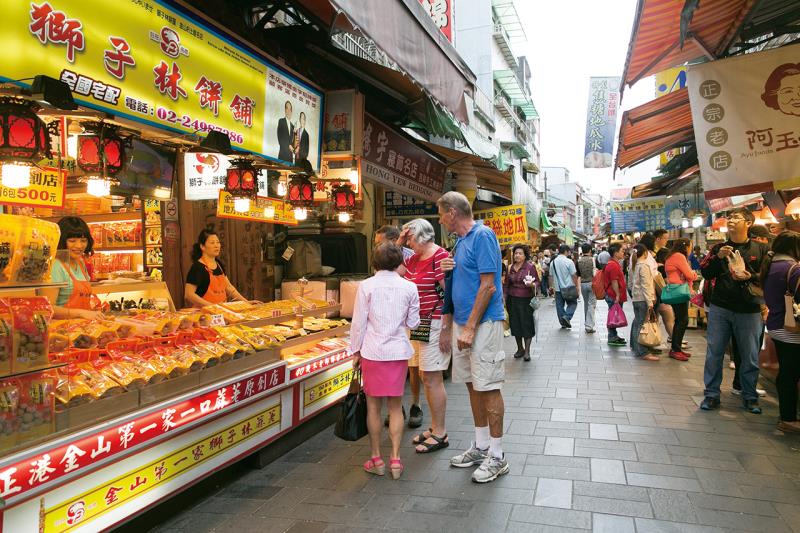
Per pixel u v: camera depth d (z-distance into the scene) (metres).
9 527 2.24
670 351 8.09
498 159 9.42
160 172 4.92
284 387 4.24
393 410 3.96
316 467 4.08
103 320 3.59
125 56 2.90
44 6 2.45
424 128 8.62
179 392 3.23
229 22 4.25
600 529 2.95
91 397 2.68
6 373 2.30
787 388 4.49
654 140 8.95
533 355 8.63
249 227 6.87
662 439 4.41
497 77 32.06
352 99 5.42
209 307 4.53
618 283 9.12
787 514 3.07
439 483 3.68
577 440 4.43
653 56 5.76
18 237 2.55
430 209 9.26
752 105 4.72
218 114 3.70
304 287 6.81
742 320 5.11
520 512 3.18
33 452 2.31
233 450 3.69
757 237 5.47
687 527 2.95
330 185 6.34
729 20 4.87
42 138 2.41
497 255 3.77
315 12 4.81
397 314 3.93
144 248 5.92
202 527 3.16
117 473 2.77
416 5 4.75
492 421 3.74
